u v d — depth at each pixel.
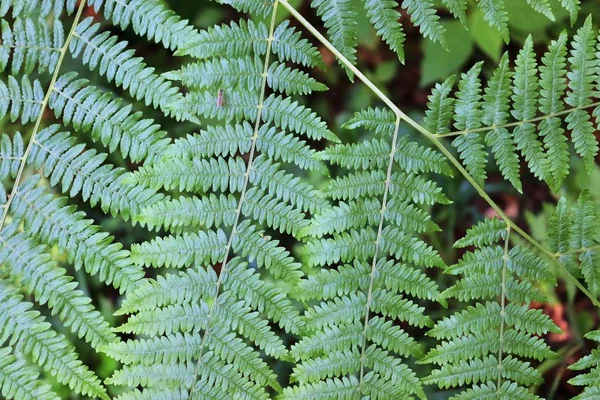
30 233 1.69
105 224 2.00
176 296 1.70
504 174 1.75
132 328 1.69
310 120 1.72
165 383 1.69
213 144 1.71
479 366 1.74
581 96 1.74
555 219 1.76
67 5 1.71
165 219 1.69
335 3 1.73
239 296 1.70
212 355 1.70
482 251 1.75
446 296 1.74
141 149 1.70
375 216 1.73
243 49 1.72
